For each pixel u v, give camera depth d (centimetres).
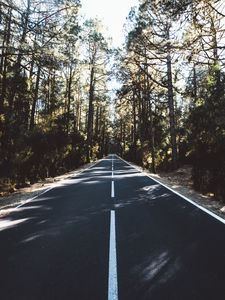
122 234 898
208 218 1089
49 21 2116
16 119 1891
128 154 6925
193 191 1809
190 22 1159
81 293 538
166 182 2272
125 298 516
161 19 2672
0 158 1738
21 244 819
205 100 1872
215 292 533
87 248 778
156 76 3878
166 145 4097
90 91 5488
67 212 1223
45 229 968
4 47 1752
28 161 2259
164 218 1095
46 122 2606
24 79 2194
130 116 7369
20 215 1188
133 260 690
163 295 525
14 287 565
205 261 678
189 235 879
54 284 575
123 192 1744
